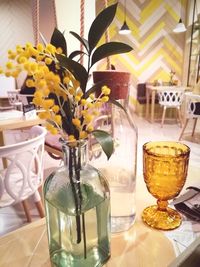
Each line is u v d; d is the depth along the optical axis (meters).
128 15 5.62
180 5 5.49
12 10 5.46
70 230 0.55
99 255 0.57
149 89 5.39
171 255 0.59
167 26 5.66
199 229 0.68
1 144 2.58
